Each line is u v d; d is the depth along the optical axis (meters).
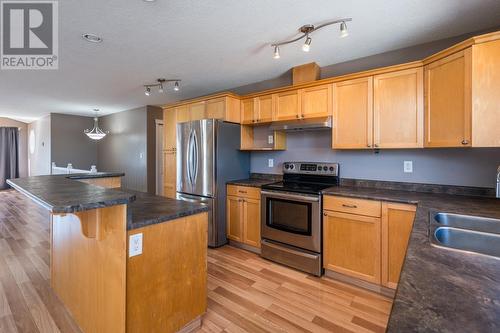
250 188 3.20
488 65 1.75
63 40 2.46
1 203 6.00
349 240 2.39
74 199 1.20
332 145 2.74
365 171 2.83
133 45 2.56
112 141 6.81
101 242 1.54
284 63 3.04
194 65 3.12
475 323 0.53
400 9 1.94
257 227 3.15
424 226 1.30
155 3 1.87
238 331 1.79
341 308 2.06
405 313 0.57
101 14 2.02
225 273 2.66
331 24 2.15
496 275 0.76
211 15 2.02
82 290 1.77
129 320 1.42
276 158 3.57
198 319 1.82
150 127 5.75
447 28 2.22
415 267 0.81
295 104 3.02
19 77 3.59
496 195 1.94
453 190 2.33
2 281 2.43
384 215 2.19
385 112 2.42
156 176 5.86
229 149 3.51
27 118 7.75
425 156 2.47
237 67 3.16
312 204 2.58
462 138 1.89
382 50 2.66
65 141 6.89
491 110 1.75
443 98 2.04
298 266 2.71
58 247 2.16
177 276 1.67
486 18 2.06
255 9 1.94
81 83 3.89
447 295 0.65
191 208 1.77
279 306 2.09
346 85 2.64
